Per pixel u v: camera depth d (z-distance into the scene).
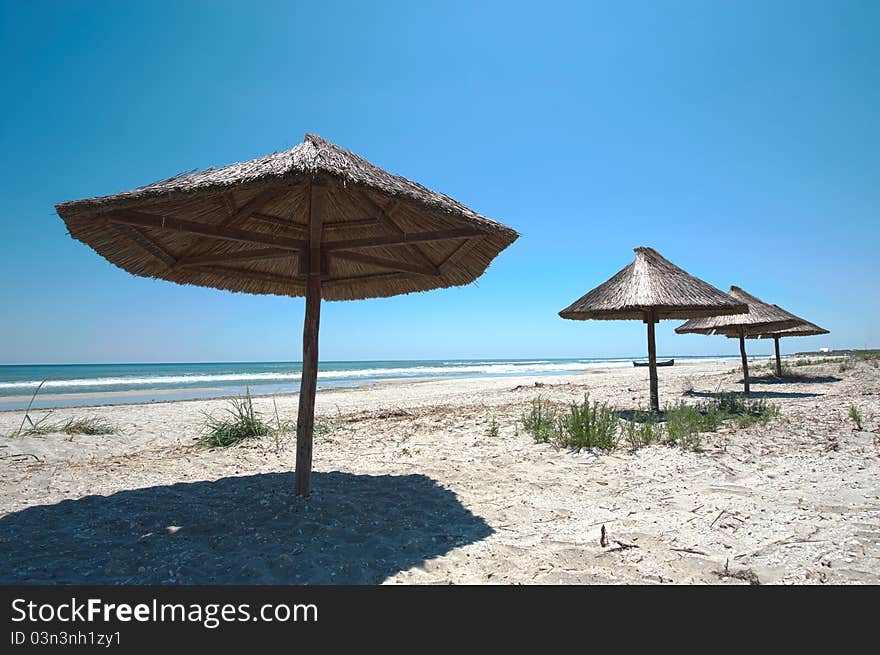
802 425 6.41
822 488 3.94
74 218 3.35
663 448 5.51
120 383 29.47
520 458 5.41
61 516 3.61
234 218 4.12
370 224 4.75
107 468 5.18
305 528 3.36
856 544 2.90
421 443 6.38
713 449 5.38
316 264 3.80
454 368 57.91
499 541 3.17
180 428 8.82
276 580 2.69
